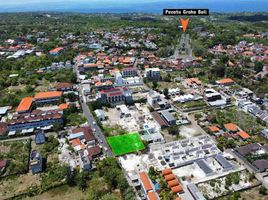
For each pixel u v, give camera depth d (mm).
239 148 121875
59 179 107250
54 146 129000
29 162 118438
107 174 103812
